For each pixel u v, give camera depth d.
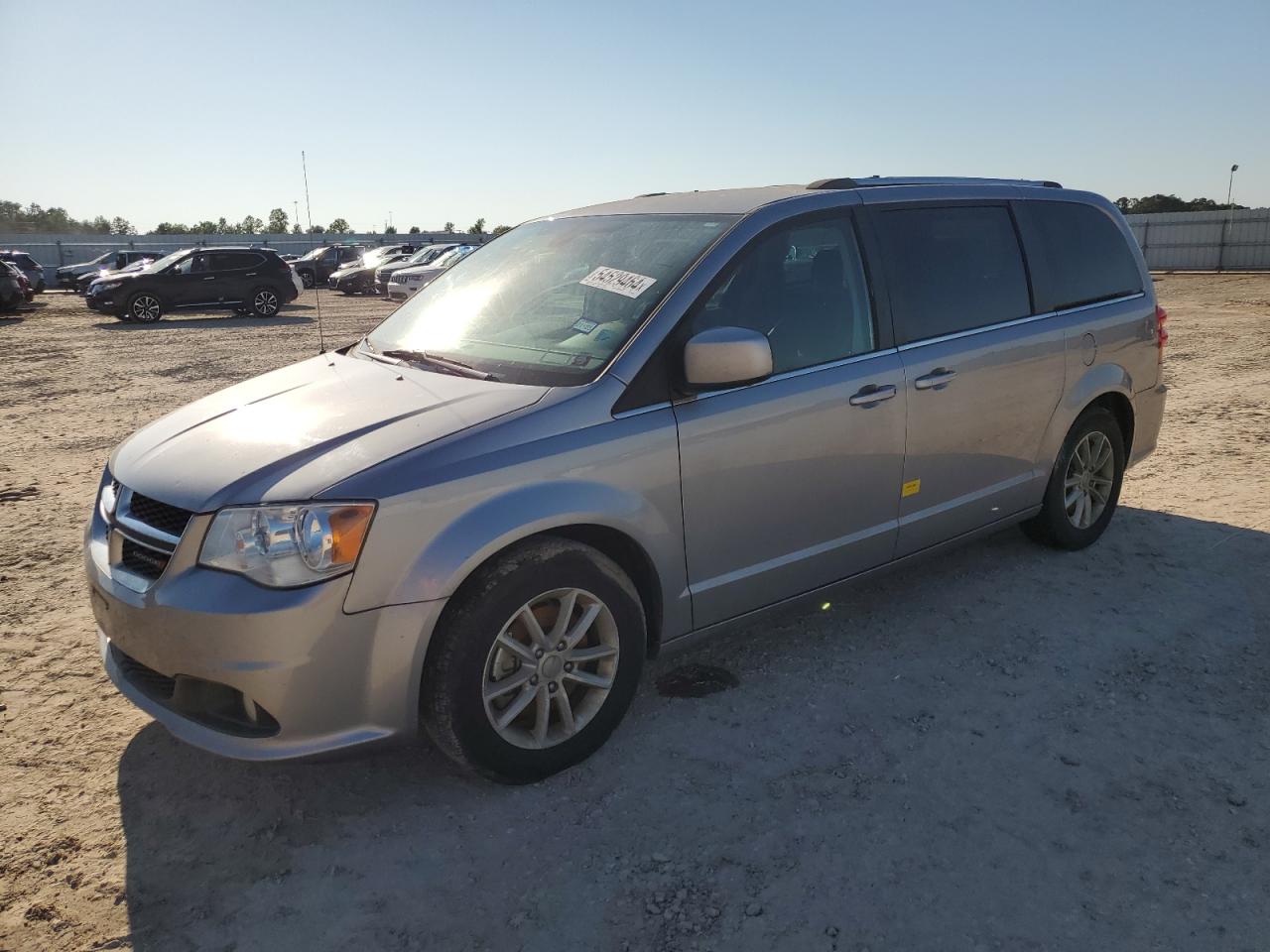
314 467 2.66
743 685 3.56
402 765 3.09
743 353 2.95
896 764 3.04
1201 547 4.90
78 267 34.22
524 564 2.76
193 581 2.58
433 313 3.90
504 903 2.45
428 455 2.68
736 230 3.39
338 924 2.39
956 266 4.06
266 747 2.58
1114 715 3.32
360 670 2.59
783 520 3.43
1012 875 2.52
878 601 4.31
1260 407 8.54
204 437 3.01
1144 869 2.53
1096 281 4.73
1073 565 4.69
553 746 2.95
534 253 3.92
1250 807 2.79
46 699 3.54
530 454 2.79
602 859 2.61
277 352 14.39
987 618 4.11
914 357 3.77
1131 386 4.84
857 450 3.58
